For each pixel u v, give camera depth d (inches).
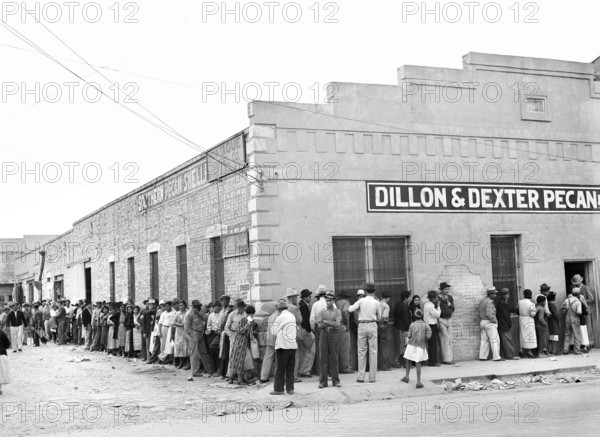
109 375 713.0
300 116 672.4
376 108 703.1
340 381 598.9
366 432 392.5
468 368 653.3
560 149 790.5
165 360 796.6
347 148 687.1
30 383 662.5
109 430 445.7
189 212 849.5
